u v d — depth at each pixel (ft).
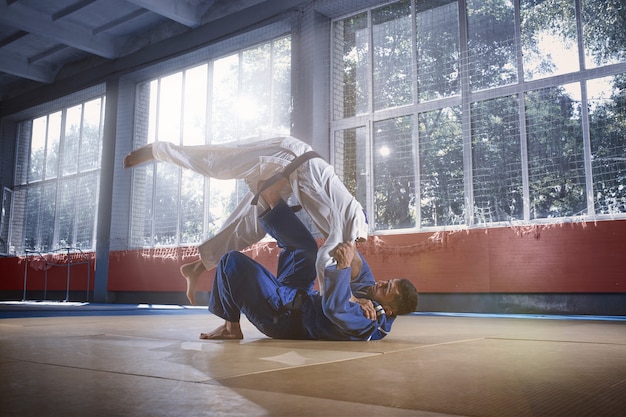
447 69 24.32
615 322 15.23
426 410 3.91
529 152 21.91
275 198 9.59
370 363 6.32
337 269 8.34
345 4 26.27
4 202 42.37
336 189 9.60
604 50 20.85
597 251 19.17
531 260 20.34
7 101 42.73
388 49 25.98
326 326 8.81
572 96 21.25
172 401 4.20
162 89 35.04
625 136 20.16
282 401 4.19
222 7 30.63
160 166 34.24
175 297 31.32
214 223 31.53
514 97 22.45
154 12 32.12
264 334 9.76
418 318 17.94
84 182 38.50
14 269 39.88
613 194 20.20
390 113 25.40
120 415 3.75
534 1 22.40
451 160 23.72
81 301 35.65
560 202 21.13
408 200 24.59
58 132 41.04
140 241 34.47
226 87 32.01
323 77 26.91
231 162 10.16
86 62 38.04
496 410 3.94
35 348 8.08
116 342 9.01
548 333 11.20
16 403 4.15
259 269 8.95
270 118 29.89
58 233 39.70
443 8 24.64
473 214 22.82
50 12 32.32
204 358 6.79
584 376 5.46
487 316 19.33
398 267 23.09
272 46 30.01
